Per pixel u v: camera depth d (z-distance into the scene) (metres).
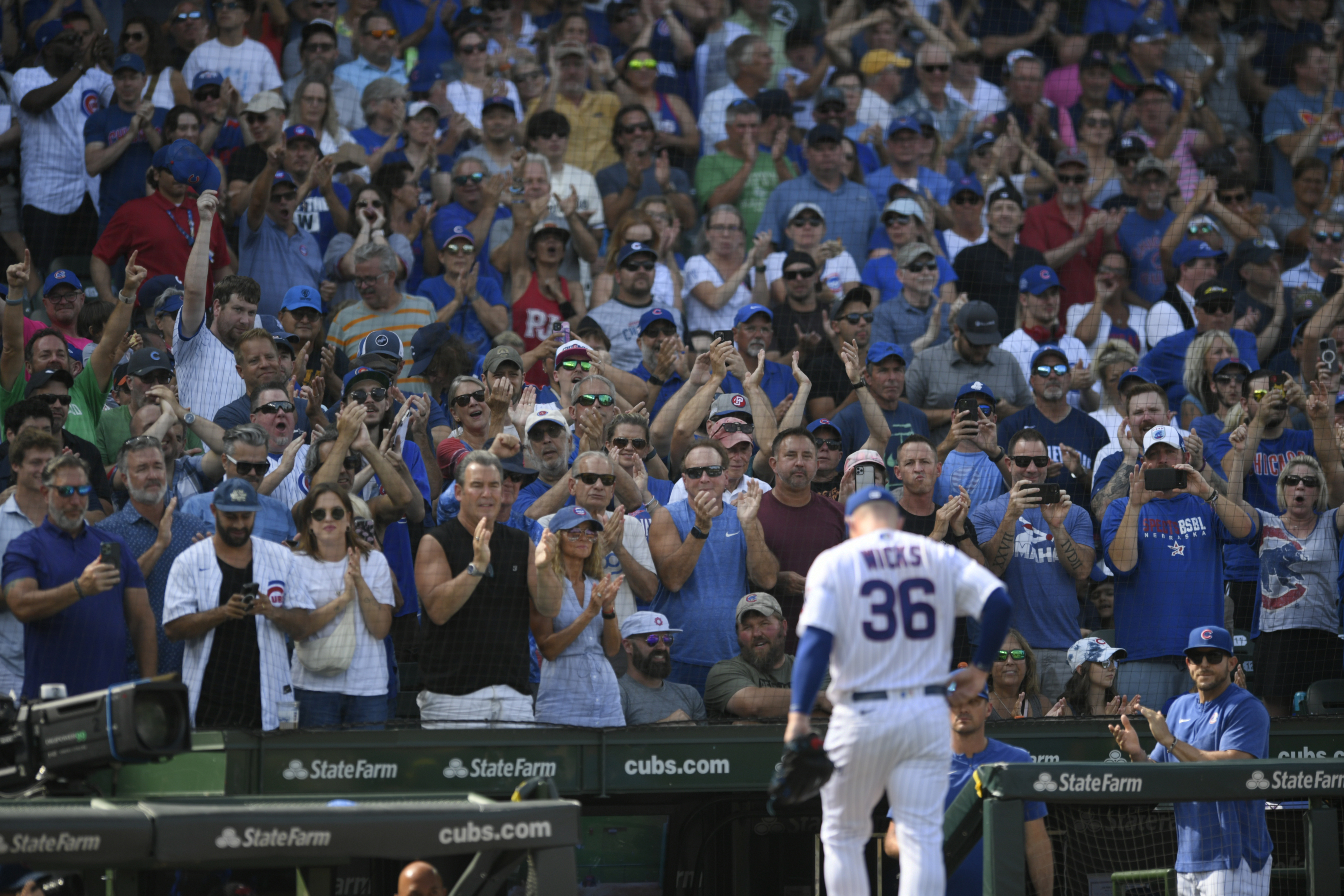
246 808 18.55
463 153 46.97
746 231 48.19
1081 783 21.23
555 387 36.69
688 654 29.81
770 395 39.00
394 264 38.75
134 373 31.80
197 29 48.16
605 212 46.66
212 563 25.28
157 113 46.00
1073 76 56.50
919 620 18.16
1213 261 46.44
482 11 51.56
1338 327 44.84
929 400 39.50
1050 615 31.75
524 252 42.12
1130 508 32.22
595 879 29.84
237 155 43.22
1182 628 31.47
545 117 46.16
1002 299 44.62
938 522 30.97
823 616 17.86
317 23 47.59
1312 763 22.06
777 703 27.97
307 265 41.31
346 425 28.58
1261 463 36.84
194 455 30.58
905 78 54.78
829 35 54.84
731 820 29.84
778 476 31.72
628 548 30.38
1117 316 46.81
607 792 25.80
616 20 53.66
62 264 41.47
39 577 24.77
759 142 49.34
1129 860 29.09
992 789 21.11
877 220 47.06
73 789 19.84
